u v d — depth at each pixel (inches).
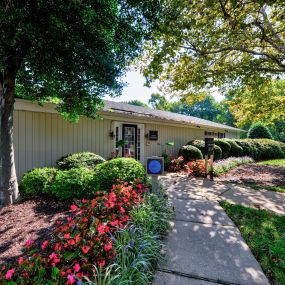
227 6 214.1
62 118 272.7
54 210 163.0
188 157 391.2
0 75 179.2
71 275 60.4
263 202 182.1
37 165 248.4
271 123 423.5
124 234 92.1
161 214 128.1
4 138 180.4
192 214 149.4
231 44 240.1
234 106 395.2
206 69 253.6
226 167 367.6
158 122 405.4
